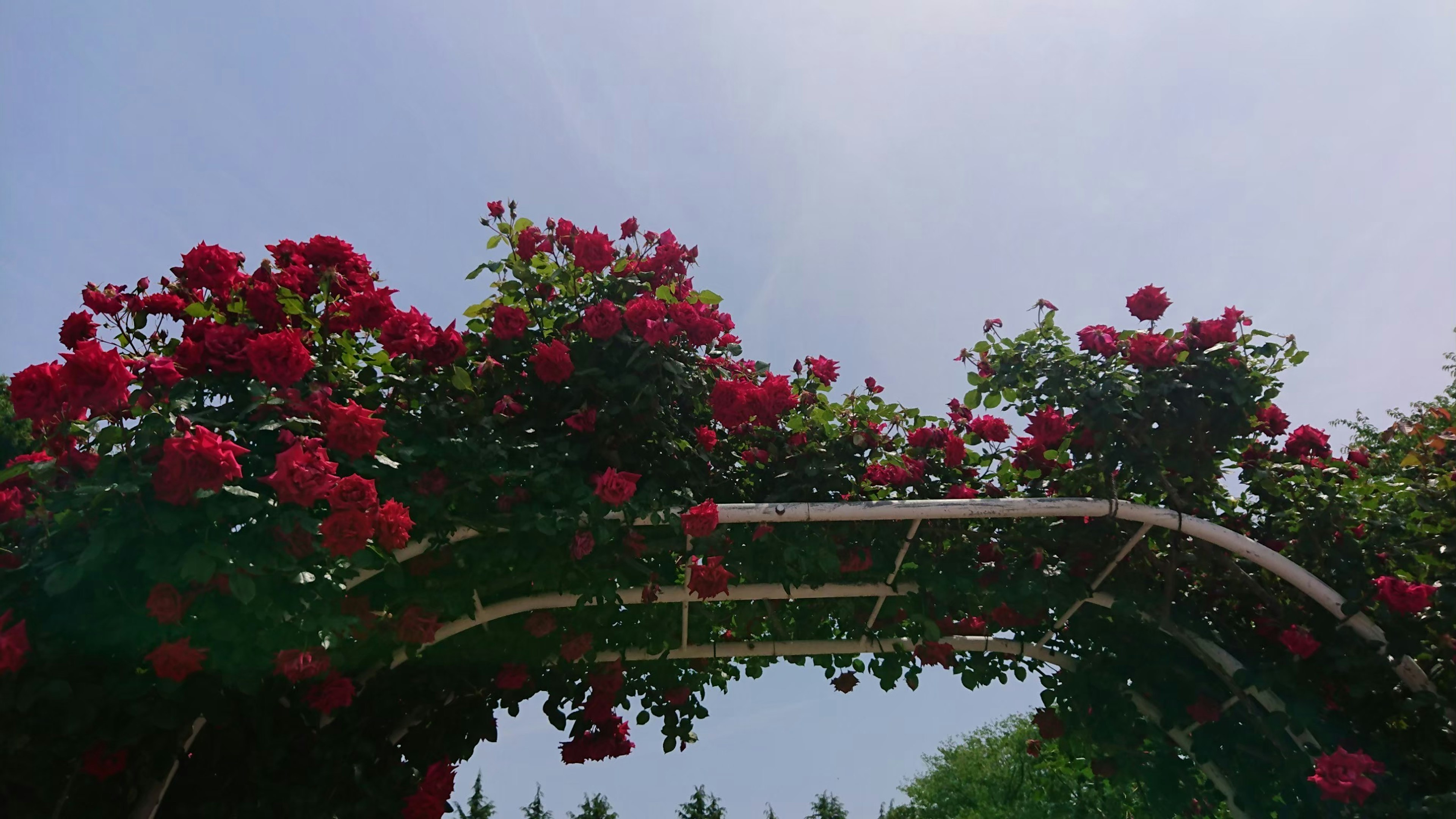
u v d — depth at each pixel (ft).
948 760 52.31
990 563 10.80
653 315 10.03
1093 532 10.74
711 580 9.80
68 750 7.00
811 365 11.99
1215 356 10.73
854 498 11.00
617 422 9.93
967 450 11.39
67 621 6.89
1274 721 9.94
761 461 10.68
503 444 9.45
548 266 10.89
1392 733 9.88
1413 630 9.59
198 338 8.74
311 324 9.41
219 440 6.77
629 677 12.10
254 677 7.51
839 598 11.25
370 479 8.47
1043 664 11.78
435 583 9.68
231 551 6.90
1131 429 10.62
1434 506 10.52
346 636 8.66
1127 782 12.11
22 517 7.43
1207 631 10.62
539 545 9.57
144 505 6.76
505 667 10.97
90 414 7.14
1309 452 11.30
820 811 51.16
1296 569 9.97
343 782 9.12
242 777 8.56
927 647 11.43
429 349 9.43
